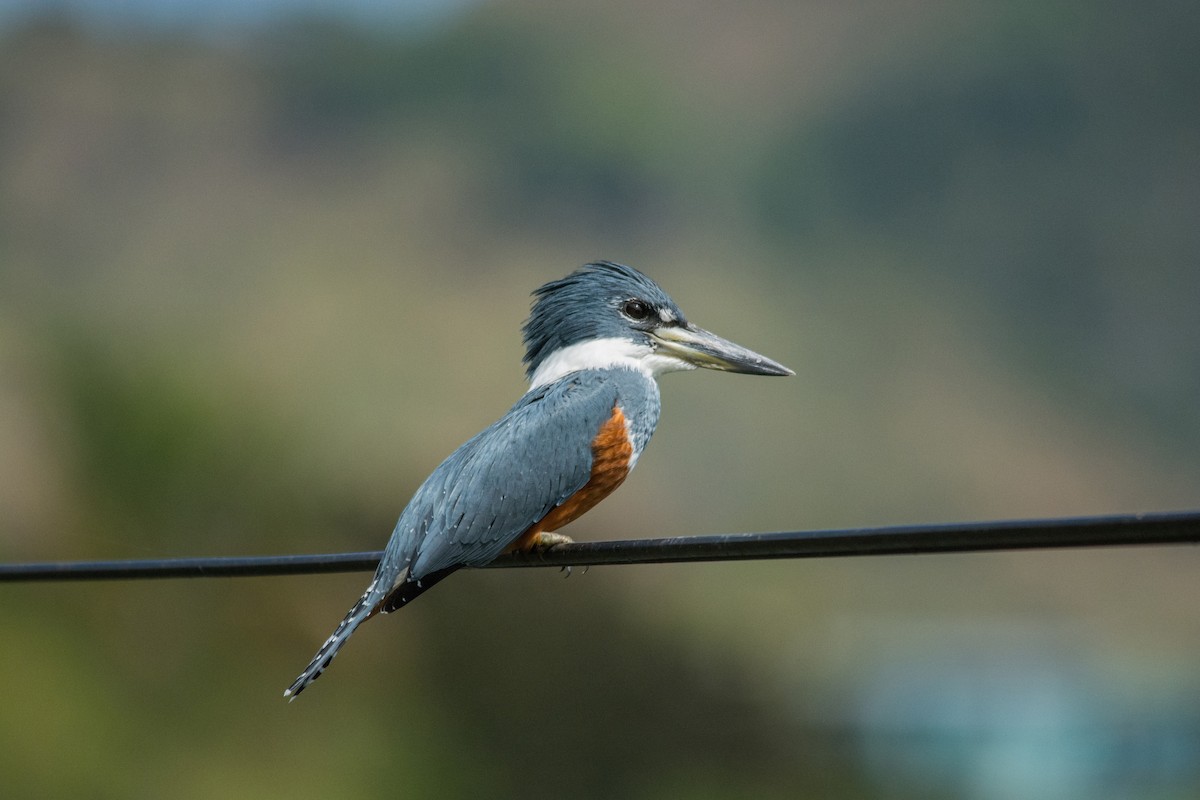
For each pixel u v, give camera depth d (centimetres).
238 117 5656
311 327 3425
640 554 551
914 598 3969
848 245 6106
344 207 5391
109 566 641
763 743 1616
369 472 1486
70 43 5512
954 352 5541
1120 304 5947
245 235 5228
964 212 6184
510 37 6266
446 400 2869
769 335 5419
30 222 5062
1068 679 3061
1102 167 6184
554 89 6116
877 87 6391
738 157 6278
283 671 1348
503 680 1473
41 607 1316
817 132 6356
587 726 1502
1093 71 6319
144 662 1322
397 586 607
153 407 1395
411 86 6028
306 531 1416
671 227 5938
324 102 5881
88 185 5247
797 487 4212
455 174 5716
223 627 1348
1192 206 6200
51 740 1243
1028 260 6116
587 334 726
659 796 1527
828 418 4834
